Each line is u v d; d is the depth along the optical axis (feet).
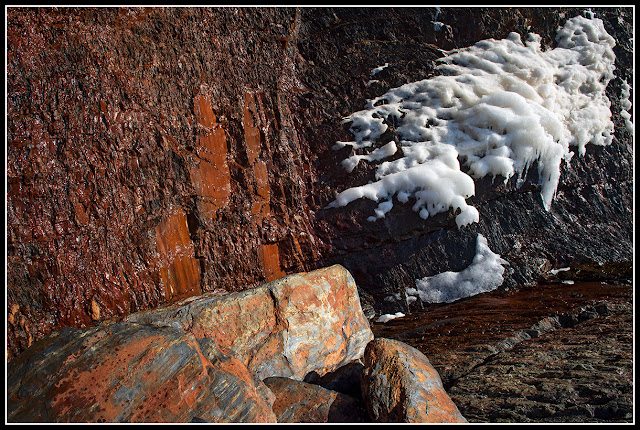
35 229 15.39
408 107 23.88
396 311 21.34
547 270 22.15
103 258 16.81
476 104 23.41
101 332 9.55
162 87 19.57
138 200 18.12
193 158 19.88
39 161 15.76
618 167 24.73
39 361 8.97
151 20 19.53
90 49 17.47
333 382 12.00
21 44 15.79
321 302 13.76
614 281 20.02
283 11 24.23
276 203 22.50
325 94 24.53
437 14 25.48
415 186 21.98
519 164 22.62
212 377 9.17
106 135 17.53
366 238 22.33
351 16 25.46
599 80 25.59
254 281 21.07
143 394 8.62
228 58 22.18
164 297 18.08
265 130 22.94
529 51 25.29
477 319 17.84
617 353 11.68
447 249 22.33
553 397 9.90
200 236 19.79
